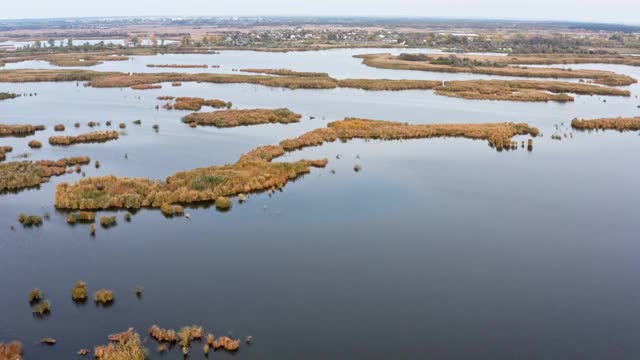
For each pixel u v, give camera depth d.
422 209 46.62
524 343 28.59
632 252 39.38
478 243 40.41
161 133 71.25
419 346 28.17
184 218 44.03
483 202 48.47
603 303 32.62
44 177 52.38
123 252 37.94
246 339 28.30
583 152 65.31
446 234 41.78
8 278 34.06
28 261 36.38
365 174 55.50
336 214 45.16
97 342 27.77
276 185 51.31
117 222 43.09
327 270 36.03
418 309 31.66
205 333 28.83
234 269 35.88
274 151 61.06
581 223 44.25
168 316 30.31
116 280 34.12
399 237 41.16
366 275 35.47
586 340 28.94
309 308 31.53
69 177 52.81
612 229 43.25
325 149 64.75
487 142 69.88
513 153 64.50
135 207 45.59
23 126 70.25
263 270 35.81
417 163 59.66
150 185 48.94
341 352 27.48
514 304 32.38
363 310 31.42
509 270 36.47
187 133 71.44
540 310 31.78
